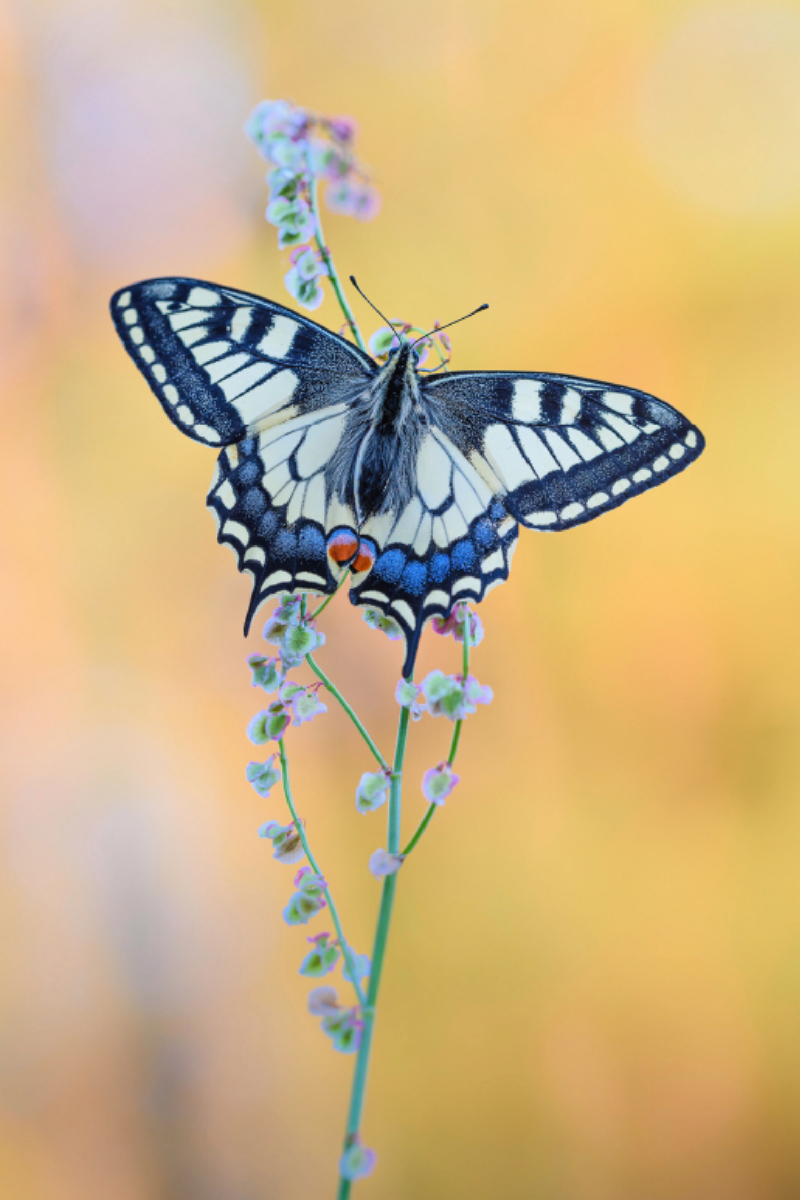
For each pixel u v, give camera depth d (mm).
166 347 630
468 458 636
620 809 906
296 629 607
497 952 877
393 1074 860
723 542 917
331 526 632
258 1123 865
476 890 883
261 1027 885
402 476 634
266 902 899
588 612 919
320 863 896
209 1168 849
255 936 898
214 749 919
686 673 915
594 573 924
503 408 637
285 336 634
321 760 896
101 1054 859
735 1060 853
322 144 612
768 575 904
